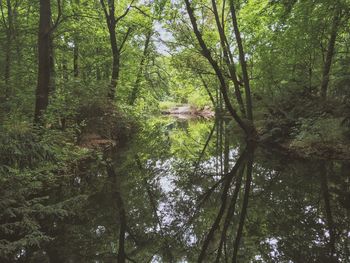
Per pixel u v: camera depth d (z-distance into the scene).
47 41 12.17
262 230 8.54
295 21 16.19
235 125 23.55
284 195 10.72
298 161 14.10
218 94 33.88
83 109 15.67
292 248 7.46
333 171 12.38
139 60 25.72
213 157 17.05
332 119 13.59
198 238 8.27
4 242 6.27
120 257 7.23
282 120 16.67
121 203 10.22
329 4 13.99
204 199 10.96
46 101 12.09
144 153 17.98
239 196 11.02
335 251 7.20
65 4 17.59
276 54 19.59
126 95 24.41
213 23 25.31
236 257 7.33
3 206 6.59
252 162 14.93
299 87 17.50
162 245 7.87
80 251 7.11
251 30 19.30
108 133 16.67
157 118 39.69
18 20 16.92
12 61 16.33
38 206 7.13
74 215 8.65
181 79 29.64
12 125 7.81
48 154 7.92
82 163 12.63
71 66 23.16
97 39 21.48
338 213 9.12
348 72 13.77
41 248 7.00
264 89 20.94
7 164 6.99
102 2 19.12
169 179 13.17
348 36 17.73
